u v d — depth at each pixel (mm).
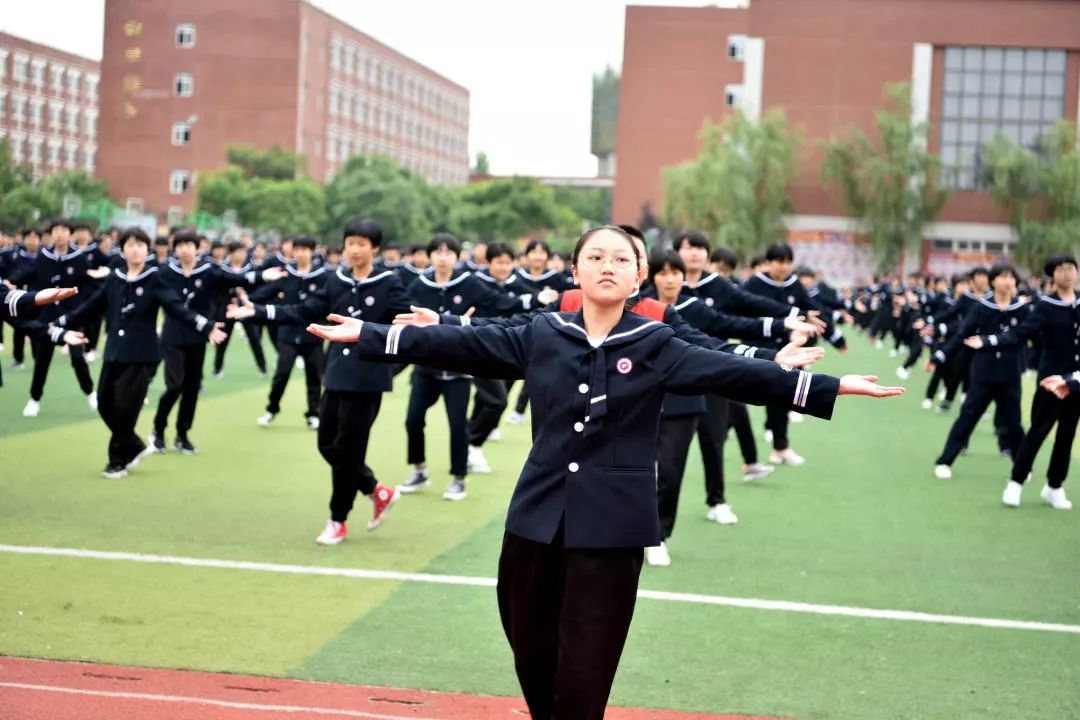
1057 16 59750
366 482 7996
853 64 61094
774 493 10453
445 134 102125
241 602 6441
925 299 23328
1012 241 59562
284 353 13492
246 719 4758
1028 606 6859
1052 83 60250
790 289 11375
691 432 7664
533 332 4020
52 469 10242
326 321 8117
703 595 6898
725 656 5793
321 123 79312
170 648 5621
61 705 4828
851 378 3818
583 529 3789
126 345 9867
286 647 5711
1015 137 60500
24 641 5625
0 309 6914
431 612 6367
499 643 5867
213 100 76125
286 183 63562
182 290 10750
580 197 114750
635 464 3877
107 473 9977
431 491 10039
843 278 60469
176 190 76750
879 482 11219
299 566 7270
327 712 4867
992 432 15422
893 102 60656
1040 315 9852
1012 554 8203
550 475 3883
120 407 9898
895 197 58000
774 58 61656
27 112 76562
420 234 66750
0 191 53875
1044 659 5883
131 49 76562
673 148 72938
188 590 6637
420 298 10297
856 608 6719
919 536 8750
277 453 11664
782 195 58062
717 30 72375
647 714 5004
